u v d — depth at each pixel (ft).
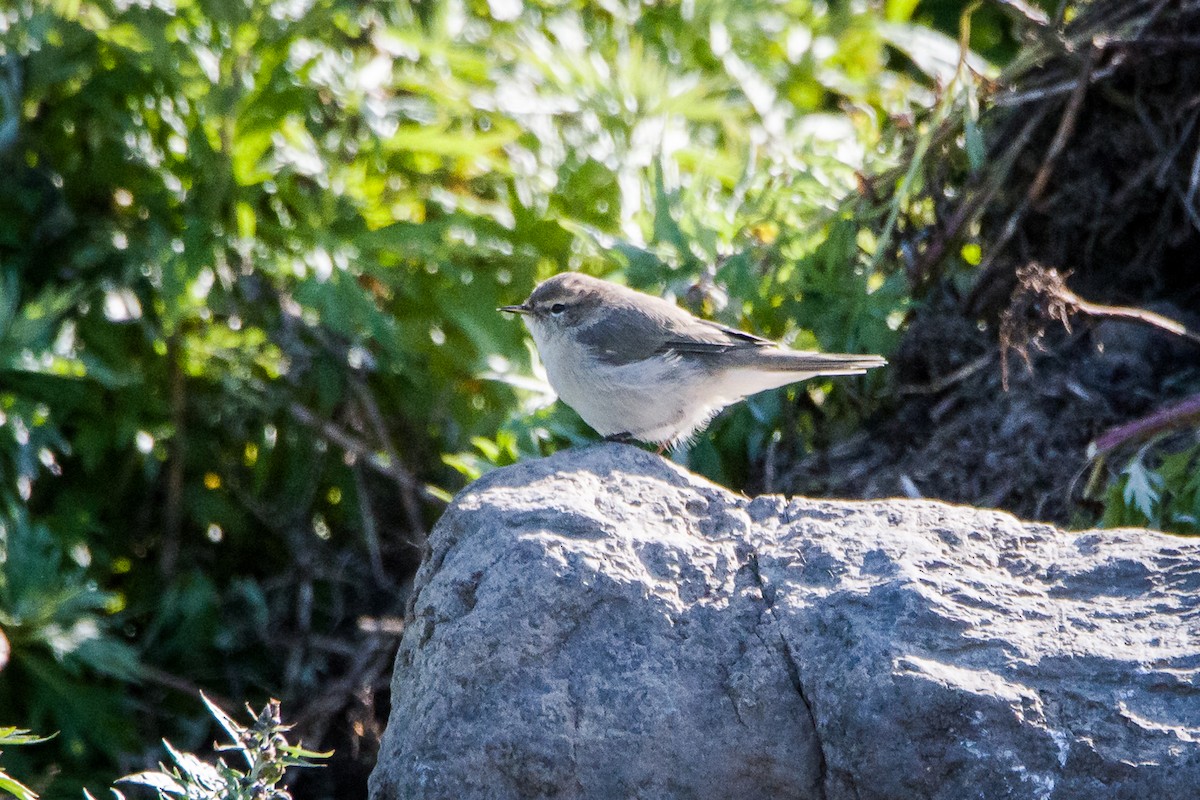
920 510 22.34
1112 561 20.98
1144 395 35.86
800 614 20.20
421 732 20.29
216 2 40.83
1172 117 37.76
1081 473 33.78
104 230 42.11
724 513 22.35
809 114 47.14
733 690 19.88
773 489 37.17
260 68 41.19
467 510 21.91
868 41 50.21
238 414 42.27
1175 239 38.06
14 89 41.09
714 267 38.73
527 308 33.47
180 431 41.63
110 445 40.86
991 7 49.70
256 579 42.70
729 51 46.44
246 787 19.85
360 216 42.24
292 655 40.50
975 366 37.32
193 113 41.75
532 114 44.24
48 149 42.55
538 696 20.02
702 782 19.66
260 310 42.55
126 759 37.55
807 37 48.88
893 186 40.01
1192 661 19.19
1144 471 31.68
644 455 24.13
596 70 44.93
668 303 33.68
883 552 21.04
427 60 45.57
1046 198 39.24
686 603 20.63
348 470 42.57
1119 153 38.42
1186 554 21.01
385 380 43.11
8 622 36.32
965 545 21.44
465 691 20.21
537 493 22.21
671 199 40.81
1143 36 37.45
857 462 37.45
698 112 45.52
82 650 36.88
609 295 33.14
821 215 39.96
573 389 33.06
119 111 42.42
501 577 20.62
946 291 39.52
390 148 42.91
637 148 42.83
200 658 40.47
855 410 38.73
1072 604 20.31
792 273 38.93
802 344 38.99
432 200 43.19
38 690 37.35
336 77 43.19
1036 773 18.52
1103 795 18.38
